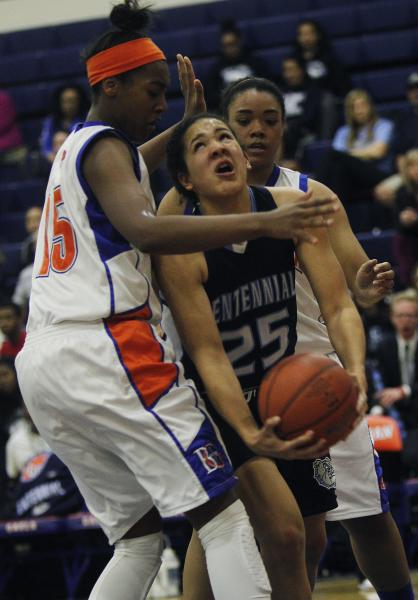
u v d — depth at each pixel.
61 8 25.09
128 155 5.90
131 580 6.09
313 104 19.45
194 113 6.95
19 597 12.77
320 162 17.86
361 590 11.03
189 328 6.13
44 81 23.59
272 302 6.41
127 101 6.16
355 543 7.54
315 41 20.31
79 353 5.80
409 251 15.71
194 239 5.40
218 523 5.79
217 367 6.05
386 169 17.91
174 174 6.34
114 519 6.18
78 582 12.27
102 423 5.79
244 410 5.92
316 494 6.78
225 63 20.77
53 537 12.52
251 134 7.18
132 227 5.55
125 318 5.87
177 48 22.67
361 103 18.25
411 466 12.27
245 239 5.38
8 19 25.31
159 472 5.75
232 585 5.68
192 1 24.39
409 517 12.12
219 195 6.12
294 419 5.51
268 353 6.48
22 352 6.11
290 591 6.14
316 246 6.40
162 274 6.18
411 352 13.30
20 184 20.84
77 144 5.96
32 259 17.98
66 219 5.98
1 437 13.55
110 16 6.27
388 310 14.49
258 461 6.18
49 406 5.95
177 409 5.80
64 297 5.90
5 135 21.98
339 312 6.34
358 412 5.64
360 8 22.28
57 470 12.38
